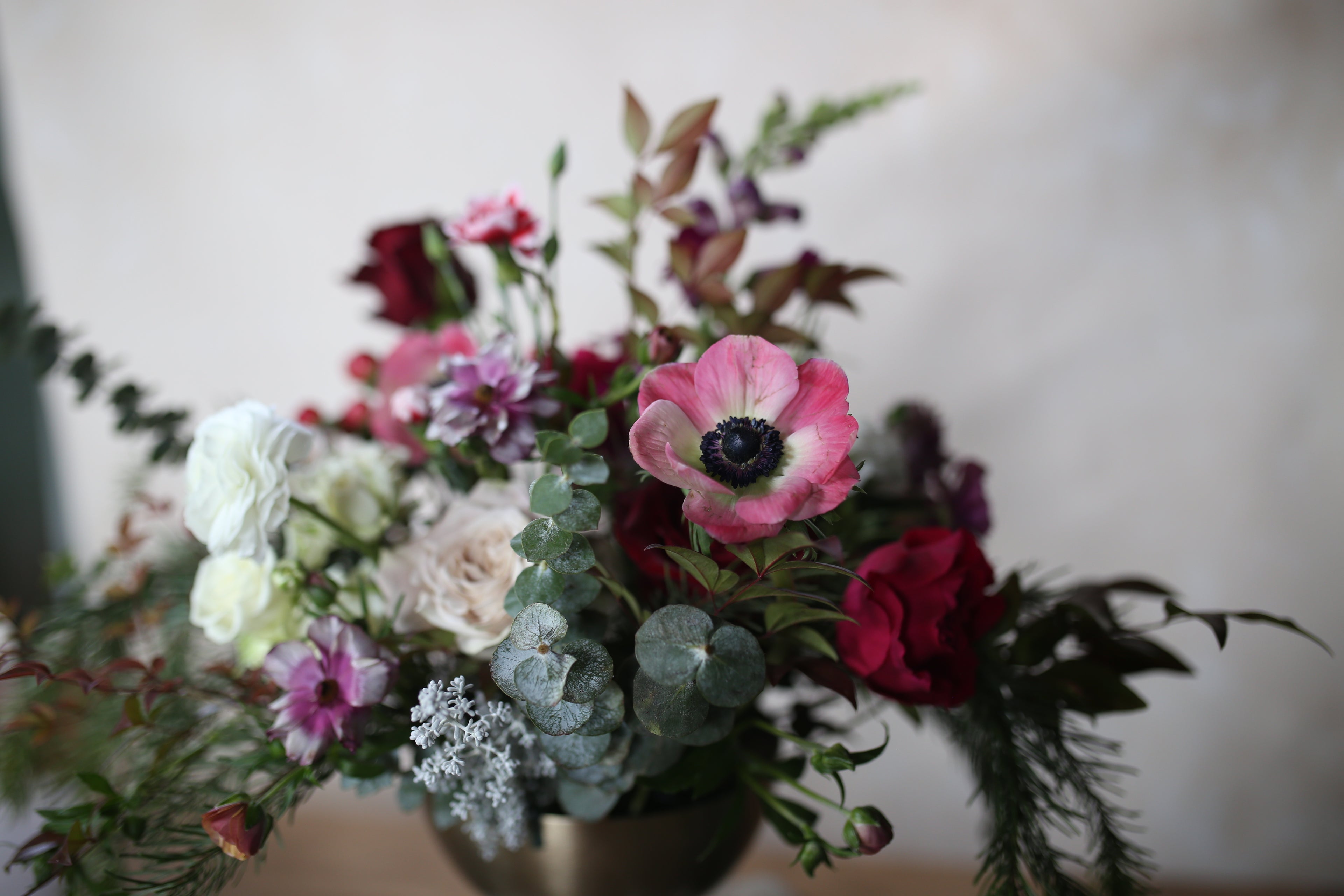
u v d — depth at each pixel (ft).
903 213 3.05
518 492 1.82
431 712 1.59
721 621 1.66
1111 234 2.95
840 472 1.52
